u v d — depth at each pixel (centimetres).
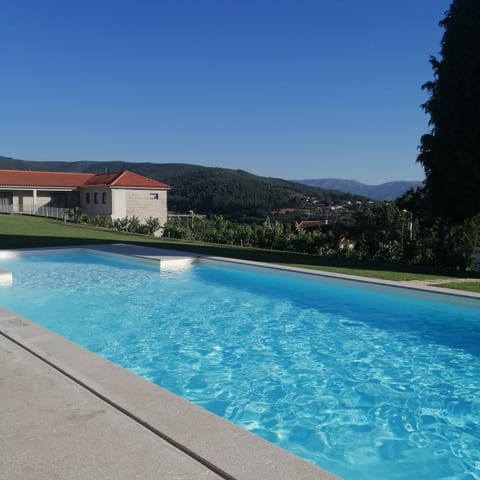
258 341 758
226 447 300
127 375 426
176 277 1334
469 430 461
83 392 390
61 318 898
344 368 636
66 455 294
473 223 1728
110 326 845
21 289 1165
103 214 4341
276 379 595
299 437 445
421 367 640
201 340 763
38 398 378
